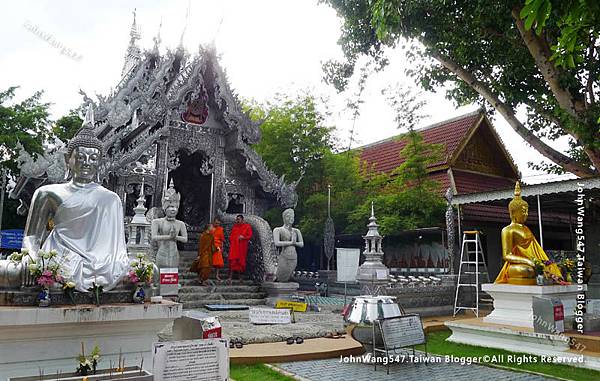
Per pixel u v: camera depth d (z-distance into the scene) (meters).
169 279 11.30
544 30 10.86
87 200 5.88
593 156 11.30
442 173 20.83
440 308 13.55
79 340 5.07
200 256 14.07
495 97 13.52
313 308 12.59
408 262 19.62
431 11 11.99
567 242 22.19
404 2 11.86
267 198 18.20
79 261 5.45
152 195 15.65
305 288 19.78
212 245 13.99
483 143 22.19
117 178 14.87
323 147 21.47
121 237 6.03
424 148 18.61
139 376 4.43
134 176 15.07
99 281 5.40
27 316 4.68
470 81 13.74
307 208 21.06
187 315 6.90
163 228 12.57
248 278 15.34
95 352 4.70
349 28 14.02
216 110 17.62
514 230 9.89
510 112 13.34
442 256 17.88
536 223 20.30
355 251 12.86
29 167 13.47
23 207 18.80
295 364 7.19
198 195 19.12
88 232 5.78
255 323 9.77
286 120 21.41
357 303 7.68
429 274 17.58
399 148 25.30
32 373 4.79
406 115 18.47
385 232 17.58
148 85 16.42
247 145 17.44
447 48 13.55
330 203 20.22
